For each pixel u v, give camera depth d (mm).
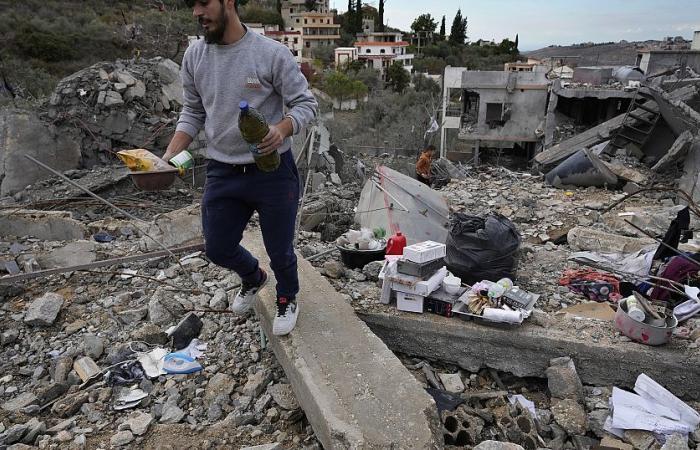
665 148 11570
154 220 5254
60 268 3973
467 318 3246
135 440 2494
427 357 3344
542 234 6449
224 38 2184
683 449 2395
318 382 2438
